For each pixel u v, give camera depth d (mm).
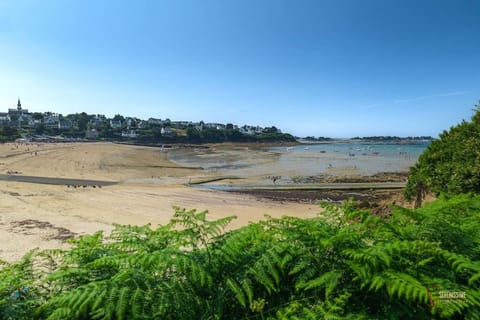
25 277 2438
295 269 2188
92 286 1986
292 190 37031
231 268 2328
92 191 31594
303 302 2092
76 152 83188
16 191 28766
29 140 128375
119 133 182000
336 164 72438
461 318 1946
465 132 12250
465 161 10523
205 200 29078
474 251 2426
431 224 2604
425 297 1806
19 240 13805
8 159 61125
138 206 24641
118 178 47438
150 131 189125
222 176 52000
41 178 41938
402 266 2170
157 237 2830
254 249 2500
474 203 3662
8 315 2014
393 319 1885
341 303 1942
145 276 2166
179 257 2158
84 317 1934
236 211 24109
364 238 2596
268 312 2109
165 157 94188
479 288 2027
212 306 2084
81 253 2633
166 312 1960
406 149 146375
